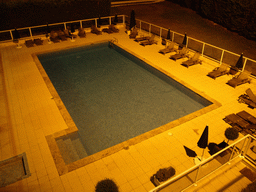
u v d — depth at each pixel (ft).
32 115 32.58
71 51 60.54
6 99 36.29
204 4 101.55
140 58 52.54
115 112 36.32
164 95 40.81
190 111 36.24
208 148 27.12
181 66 48.47
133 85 44.21
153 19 100.12
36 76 43.83
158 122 33.83
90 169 24.25
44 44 61.82
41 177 23.29
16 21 69.87
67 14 78.07
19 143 27.61
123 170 24.12
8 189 22.02
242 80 39.60
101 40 64.64
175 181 19.95
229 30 89.51
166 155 26.08
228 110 33.71
